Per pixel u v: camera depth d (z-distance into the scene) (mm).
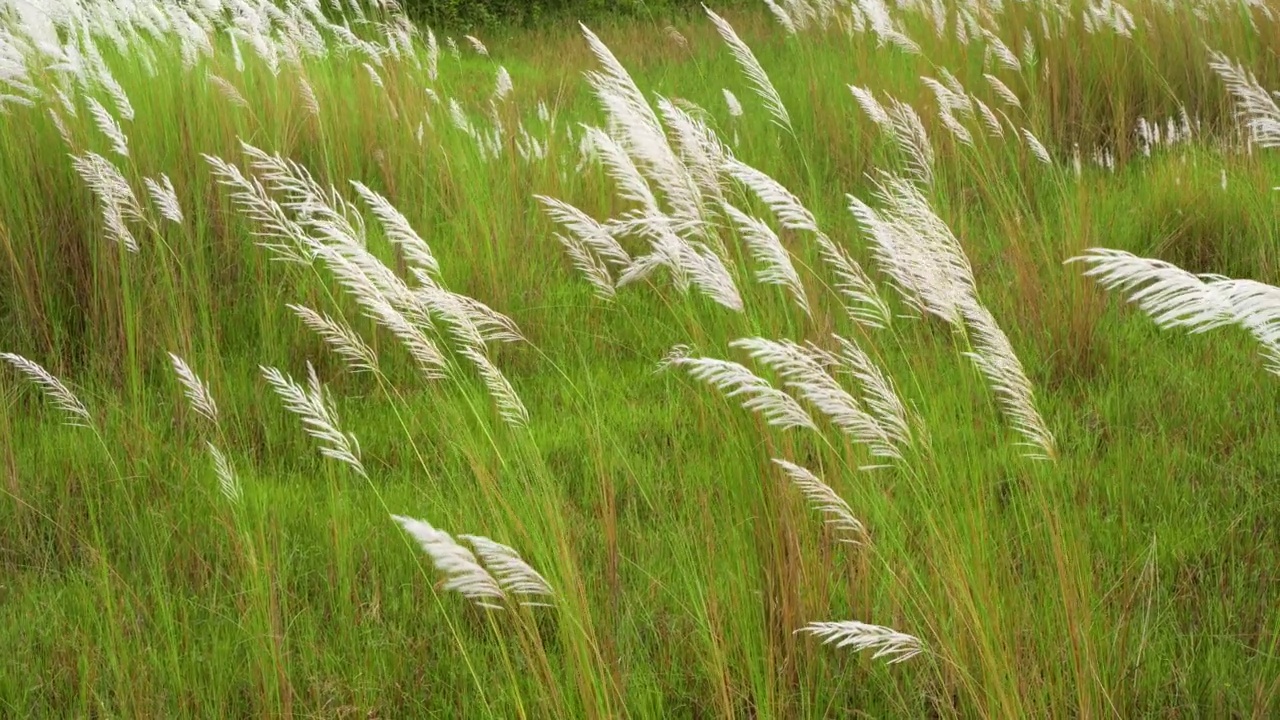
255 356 5453
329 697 3139
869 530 3428
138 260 5480
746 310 3391
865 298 3131
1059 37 8594
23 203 5469
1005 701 2457
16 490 4180
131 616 3410
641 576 3498
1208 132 7758
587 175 7109
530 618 2674
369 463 4512
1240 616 3205
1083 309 5031
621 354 5523
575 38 15758
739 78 10914
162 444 4613
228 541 3826
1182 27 8633
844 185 7586
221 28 9734
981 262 6066
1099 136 8102
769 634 3004
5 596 3717
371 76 8156
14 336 5352
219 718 3018
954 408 3936
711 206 4035
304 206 3904
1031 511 3516
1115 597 3236
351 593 3592
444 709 3016
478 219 6434
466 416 4578
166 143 6152
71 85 6484
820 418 3445
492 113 8969
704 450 3787
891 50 9469
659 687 3049
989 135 7477
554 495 3012
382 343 5473
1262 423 4316
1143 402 4586
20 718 3055
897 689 2887
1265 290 1711
